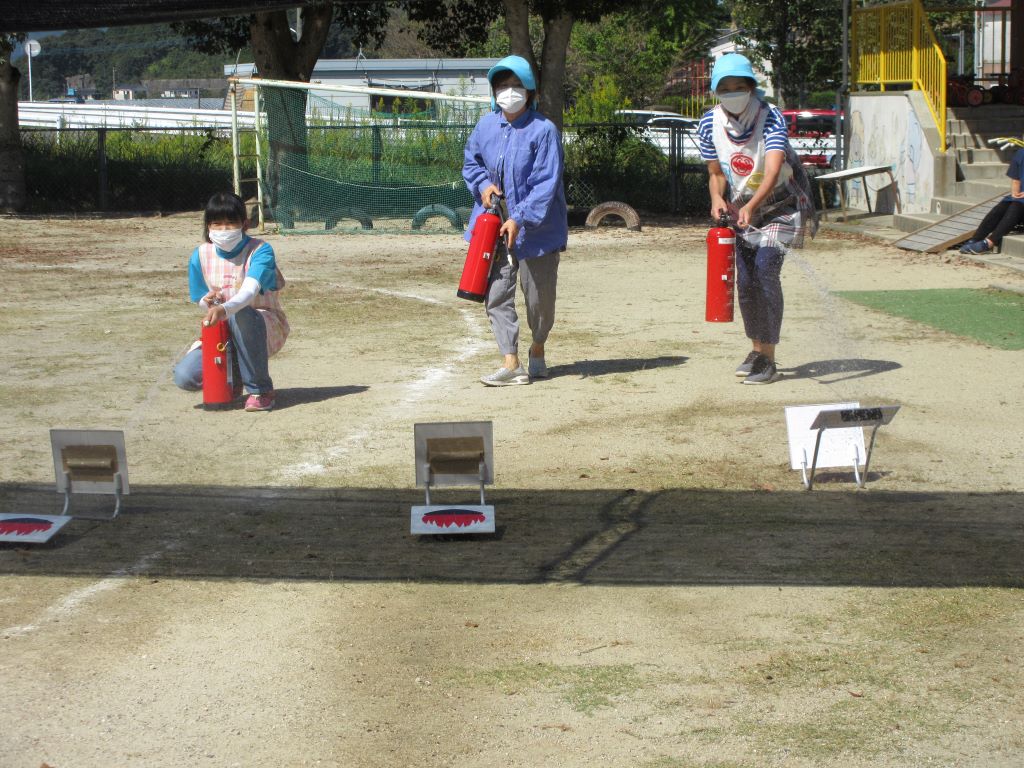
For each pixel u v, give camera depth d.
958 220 15.55
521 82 7.50
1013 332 9.56
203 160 26.28
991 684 3.63
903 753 3.25
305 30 22.73
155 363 8.68
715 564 4.65
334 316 10.95
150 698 3.61
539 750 3.29
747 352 8.92
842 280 12.93
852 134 21.20
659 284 13.16
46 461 6.19
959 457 6.05
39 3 4.64
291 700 3.59
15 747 3.33
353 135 22.12
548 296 7.89
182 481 5.86
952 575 4.49
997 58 25.59
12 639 4.03
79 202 25.78
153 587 4.48
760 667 3.77
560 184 7.70
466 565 4.69
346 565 4.70
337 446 6.45
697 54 50.91
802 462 5.71
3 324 10.40
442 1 25.50
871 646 3.90
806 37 41.91
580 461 6.11
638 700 3.57
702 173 24.23
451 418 7.00
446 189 21.88
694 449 6.29
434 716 3.48
